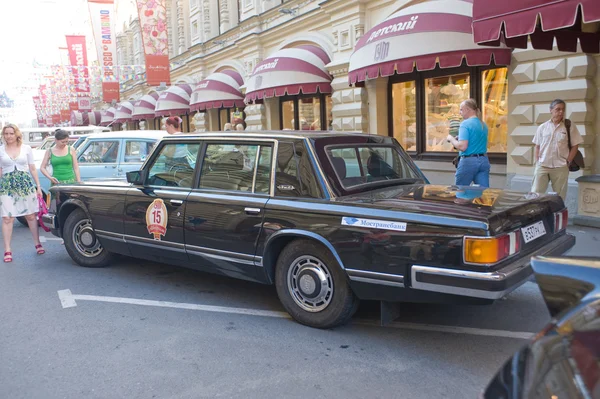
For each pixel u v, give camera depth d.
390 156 4.79
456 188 4.42
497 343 3.85
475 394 3.10
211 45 19.59
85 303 4.88
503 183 8.85
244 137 4.56
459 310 4.56
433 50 8.04
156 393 3.18
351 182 4.16
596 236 6.54
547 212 3.96
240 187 4.48
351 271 3.72
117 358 3.68
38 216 6.87
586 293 1.66
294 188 4.13
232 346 3.85
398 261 3.50
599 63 7.14
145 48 19.39
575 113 7.30
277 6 14.54
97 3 25.02
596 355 1.40
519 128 8.16
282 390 3.19
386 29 8.82
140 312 4.61
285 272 4.19
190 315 4.52
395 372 3.41
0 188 6.62
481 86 9.33
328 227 3.83
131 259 6.53
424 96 10.55
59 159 7.49
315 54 12.62
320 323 4.05
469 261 3.21
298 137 4.23
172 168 5.07
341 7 11.67
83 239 6.10
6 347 3.92
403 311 4.55
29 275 5.91
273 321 4.34
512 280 3.20
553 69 7.48
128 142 9.32
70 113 35.38
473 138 6.34
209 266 4.73
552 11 4.99
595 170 7.38
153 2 19.34
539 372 1.48
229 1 18.12
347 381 3.30
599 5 4.61
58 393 3.20
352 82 9.73
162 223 4.95
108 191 5.59
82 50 27.84
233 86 16.83
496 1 5.49
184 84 20.70
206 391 3.20
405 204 3.67
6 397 3.16
